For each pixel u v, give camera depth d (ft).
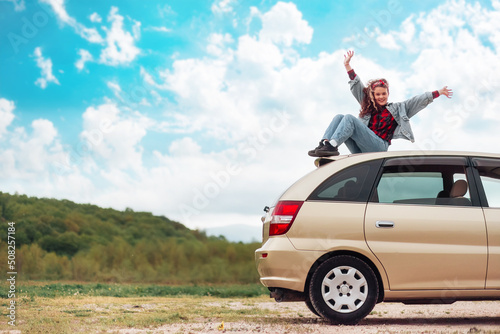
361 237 17.97
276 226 18.28
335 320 17.66
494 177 18.95
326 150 21.62
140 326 18.53
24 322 19.40
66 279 96.48
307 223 18.07
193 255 99.81
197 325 18.65
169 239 106.42
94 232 118.01
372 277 17.80
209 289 43.88
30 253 103.35
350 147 23.50
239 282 93.20
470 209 18.43
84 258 102.53
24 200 123.54
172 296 38.45
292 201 18.37
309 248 17.88
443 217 18.20
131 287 44.11
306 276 17.84
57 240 115.44
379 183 18.63
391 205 18.34
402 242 17.98
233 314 23.00
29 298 29.96
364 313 17.70
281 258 17.87
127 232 118.42
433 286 17.93
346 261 17.78
